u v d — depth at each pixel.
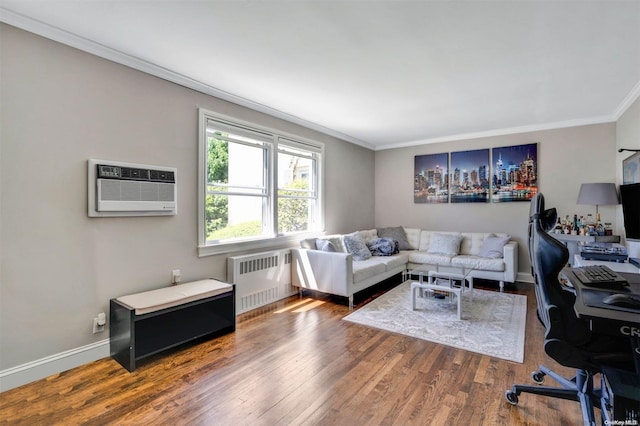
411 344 2.72
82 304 2.41
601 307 1.32
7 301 2.08
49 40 2.23
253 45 2.42
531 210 1.87
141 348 2.35
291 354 2.55
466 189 5.35
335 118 4.37
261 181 4.01
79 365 2.38
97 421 1.76
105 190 2.46
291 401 1.94
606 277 1.73
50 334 2.25
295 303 3.90
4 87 2.06
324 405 1.90
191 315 2.67
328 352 2.59
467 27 2.15
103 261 2.52
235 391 2.04
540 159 4.73
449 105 3.80
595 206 4.33
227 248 3.51
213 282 3.11
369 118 4.37
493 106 3.86
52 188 2.26
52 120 2.26
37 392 2.04
